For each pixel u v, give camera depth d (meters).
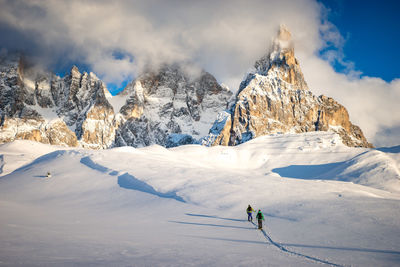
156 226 26.64
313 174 145.50
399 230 23.06
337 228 24.16
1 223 22.95
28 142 142.88
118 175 60.69
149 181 52.69
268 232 23.58
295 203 34.34
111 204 42.81
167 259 13.84
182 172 58.88
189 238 20.89
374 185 102.69
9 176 72.44
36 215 30.98
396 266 14.65
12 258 12.15
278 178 53.97
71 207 40.56
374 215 27.50
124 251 15.28
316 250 18.00
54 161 81.69
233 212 33.31
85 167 72.12
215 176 53.81
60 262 11.99
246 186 44.62
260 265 13.59
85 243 16.94
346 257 16.34
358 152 168.00
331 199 35.56
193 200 39.97
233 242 19.98
